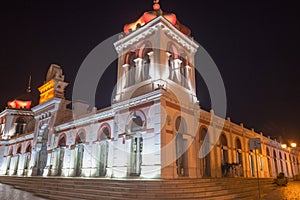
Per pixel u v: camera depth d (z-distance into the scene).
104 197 12.27
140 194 11.58
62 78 31.48
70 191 14.88
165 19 19.95
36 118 32.22
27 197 14.71
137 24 21.89
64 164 24.84
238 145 25.92
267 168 30.80
